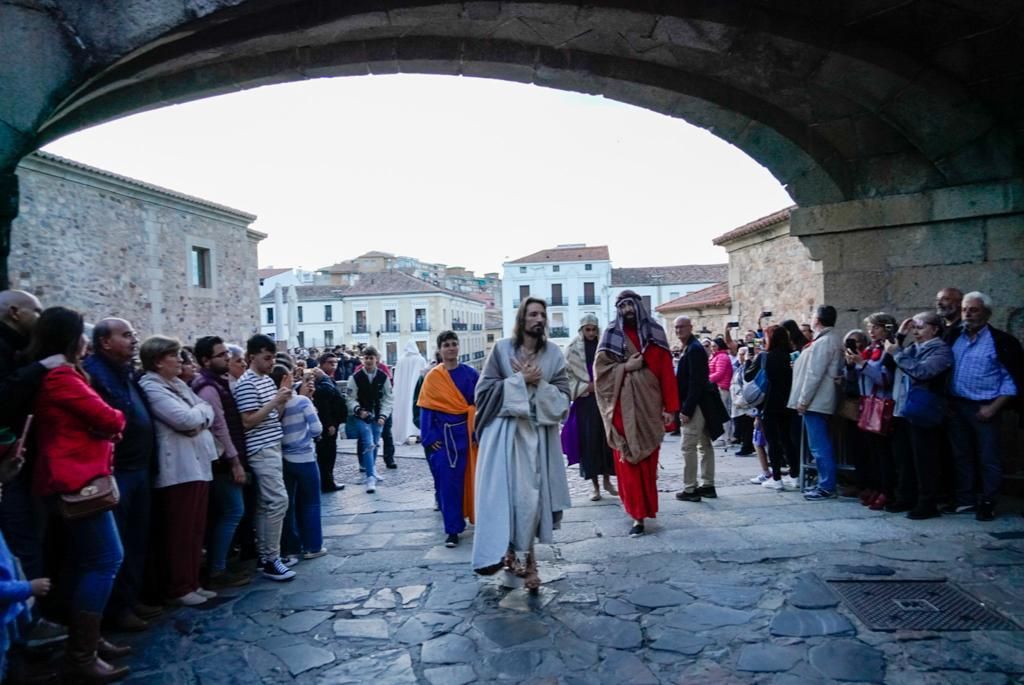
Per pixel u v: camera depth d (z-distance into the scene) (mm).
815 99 6031
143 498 3799
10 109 3857
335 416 7508
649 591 3988
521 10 4762
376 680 3074
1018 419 5594
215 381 4410
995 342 5008
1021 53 5062
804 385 5906
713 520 5422
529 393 4082
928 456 5141
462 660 3234
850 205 6441
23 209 16750
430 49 5414
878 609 3578
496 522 3936
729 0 4879
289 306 19906
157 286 21406
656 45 5516
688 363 6109
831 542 4715
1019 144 5656
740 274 19859
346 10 4582
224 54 4750
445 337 5312
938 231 6098
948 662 2998
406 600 4059
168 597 4074
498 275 112062
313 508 5027
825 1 4828
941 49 5211
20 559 3334
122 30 3898
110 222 19500
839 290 6637
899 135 6160
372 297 58188
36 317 3316
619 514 5824
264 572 4625
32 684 3094
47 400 3010
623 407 5062
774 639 3301
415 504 6809
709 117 6461
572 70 5711
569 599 3930
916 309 6242
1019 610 3484
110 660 3326
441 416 5227
